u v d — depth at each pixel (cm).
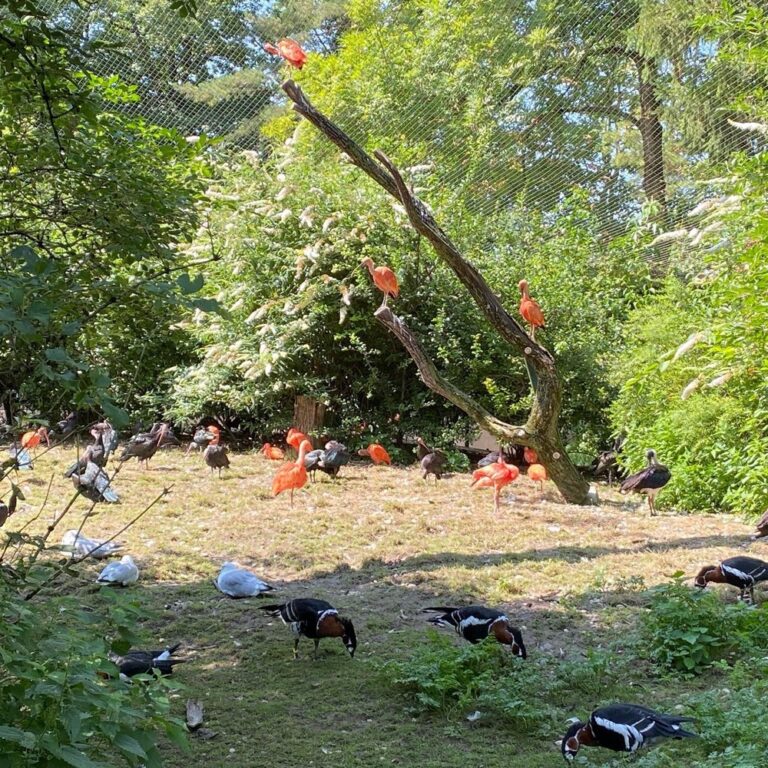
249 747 534
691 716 531
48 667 335
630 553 941
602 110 1830
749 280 1052
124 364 633
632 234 1608
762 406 1115
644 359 1303
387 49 2034
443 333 1543
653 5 1675
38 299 367
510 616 757
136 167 653
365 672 643
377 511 1132
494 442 1758
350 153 1035
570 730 512
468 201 1700
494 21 1883
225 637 713
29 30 512
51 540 953
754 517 1068
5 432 425
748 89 1533
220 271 1579
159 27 1496
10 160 612
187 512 1112
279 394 1582
